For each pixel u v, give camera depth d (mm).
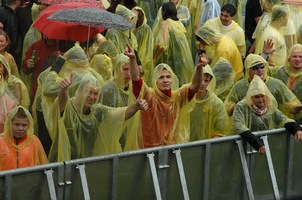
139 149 19312
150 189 19312
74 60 21109
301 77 23672
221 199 20609
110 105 20906
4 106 20656
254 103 21219
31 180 17609
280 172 21594
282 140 21453
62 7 24031
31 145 19000
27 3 26328
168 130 20500
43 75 21094
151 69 26078
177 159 19625
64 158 19531
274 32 26750
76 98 19609
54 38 23547
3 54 23797
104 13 23094
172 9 26797
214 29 26109
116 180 18734
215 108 21422
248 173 20875
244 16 33344
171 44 26703
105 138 19812
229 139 20562
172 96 20469
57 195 17969
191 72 26859
